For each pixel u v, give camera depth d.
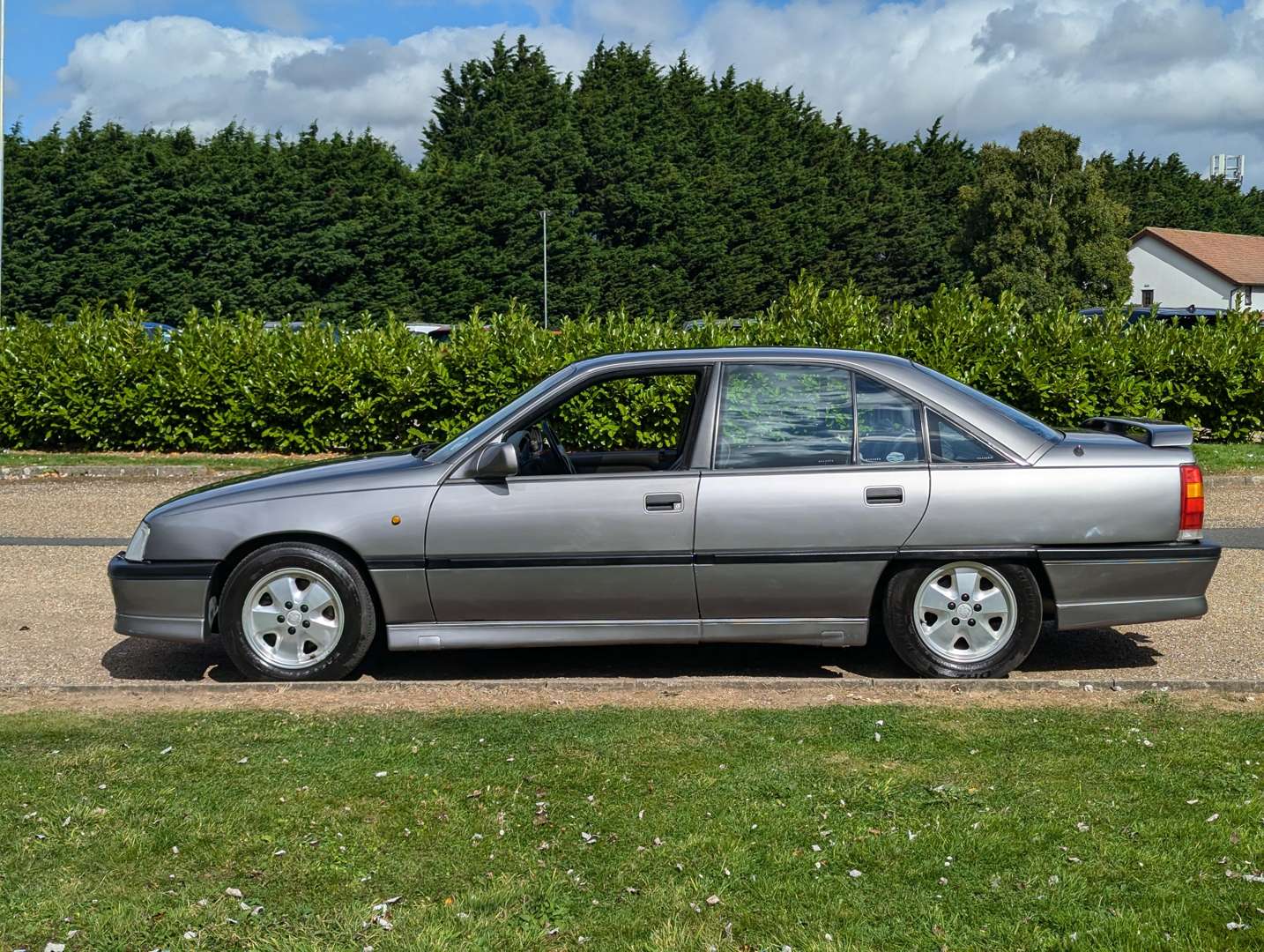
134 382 15.99
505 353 15.26
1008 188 57.00
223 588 6.03
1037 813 4.16
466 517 5.85
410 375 15.27
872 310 15.63
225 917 3.49
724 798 4.33
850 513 5.81
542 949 3.31
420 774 4.59
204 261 57.25
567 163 73.00
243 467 14.69
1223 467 13.67
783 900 3.56
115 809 4.26
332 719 5.30
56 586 8.49
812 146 90.19
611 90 90.62
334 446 15.75
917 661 5.93
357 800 4.34
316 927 3.44
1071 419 14.47
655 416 12.12
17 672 6.32
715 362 6.07
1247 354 15.52
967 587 5.91
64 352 16.06
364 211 60.78
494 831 4.07
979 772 4.57
